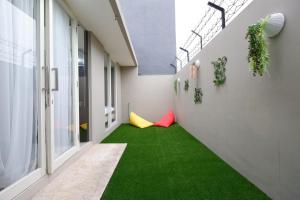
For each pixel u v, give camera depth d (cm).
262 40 182
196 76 482
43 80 236
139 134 585
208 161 319
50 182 244
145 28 972
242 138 256
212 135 378
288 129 171
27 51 214
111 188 227
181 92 695
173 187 227
